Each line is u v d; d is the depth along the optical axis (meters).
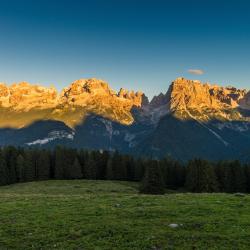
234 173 131.62
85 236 28.03
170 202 40.50
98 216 33.69
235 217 32.72
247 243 25.95
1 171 139.88
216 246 25.45
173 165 157.88
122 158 167.75
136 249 25.27
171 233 28.12
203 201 40.94
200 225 30.30
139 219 32.53
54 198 47.22
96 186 120.75
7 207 39.06
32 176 151.25
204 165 124.69
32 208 38.31
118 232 28.61
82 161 171.62
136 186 138.75
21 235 28.72
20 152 166.00
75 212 35.50
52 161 166.75
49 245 26.39
